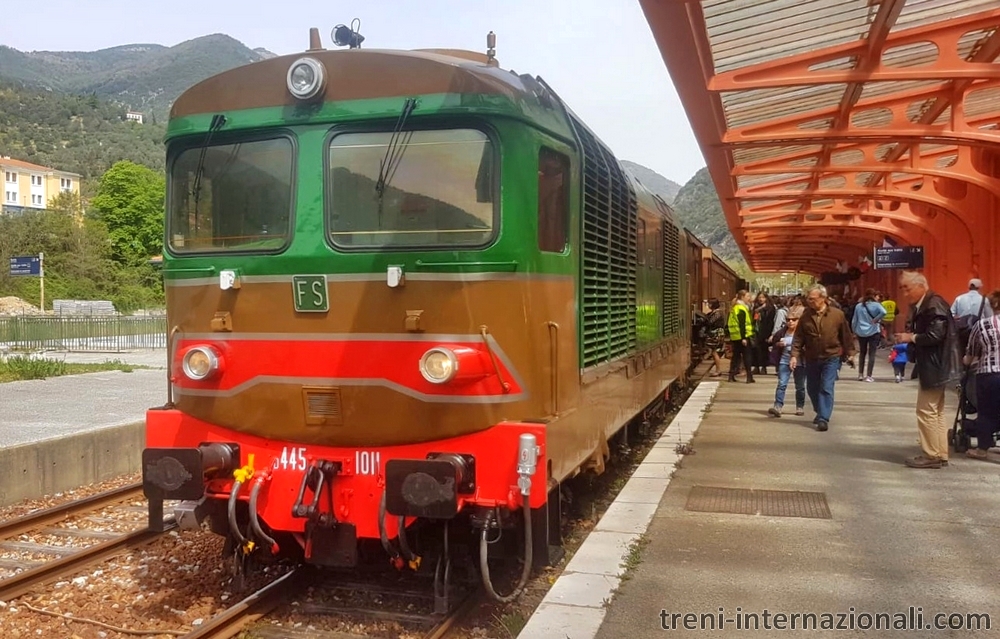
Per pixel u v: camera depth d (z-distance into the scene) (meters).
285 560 6.42
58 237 60.06
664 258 11.49
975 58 12.99
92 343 29.66
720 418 12.91
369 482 5.32
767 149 18.36
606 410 7.23
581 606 5.18
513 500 5.07
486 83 5.15
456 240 5.19
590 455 6.67
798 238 35.25
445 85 5.17
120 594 5.94
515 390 5.21
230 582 6.00
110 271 62.47
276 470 5.50
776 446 10.51
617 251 7.80
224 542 6.71
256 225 5.54
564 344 5.87
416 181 5.25
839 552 6.30
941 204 20.38
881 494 8.05
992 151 17.97
